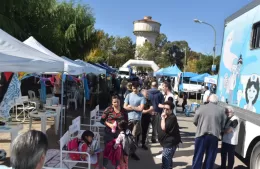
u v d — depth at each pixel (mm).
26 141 1699
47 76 14766
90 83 15844
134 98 6758
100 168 5734
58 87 12898
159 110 8117
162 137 5410
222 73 7492
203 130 5387
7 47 4828
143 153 7312
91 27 21203
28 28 14195
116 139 5188
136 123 6699
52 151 6148
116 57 58594
